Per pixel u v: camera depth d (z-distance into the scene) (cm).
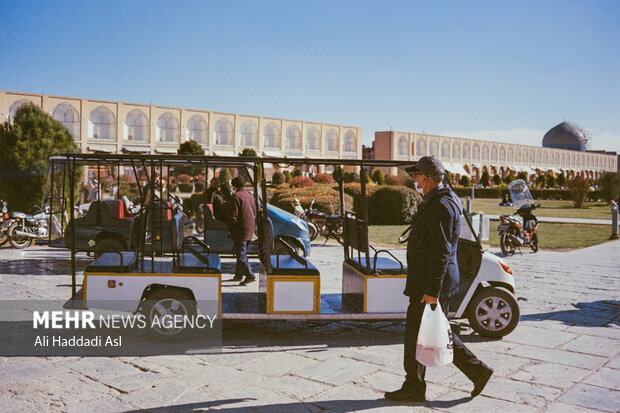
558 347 503
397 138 7881
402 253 1145
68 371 416
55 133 1634
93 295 489
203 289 495
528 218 1268
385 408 356
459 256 530
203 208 871
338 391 384
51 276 819
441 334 350
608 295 755
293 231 912
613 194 4488
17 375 406
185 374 414
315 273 501
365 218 509
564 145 12375
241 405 356
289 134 6875
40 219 1176
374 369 432
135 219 702
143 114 5612
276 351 476
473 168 9131
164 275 492
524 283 842
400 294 507
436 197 352
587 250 1316
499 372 431
